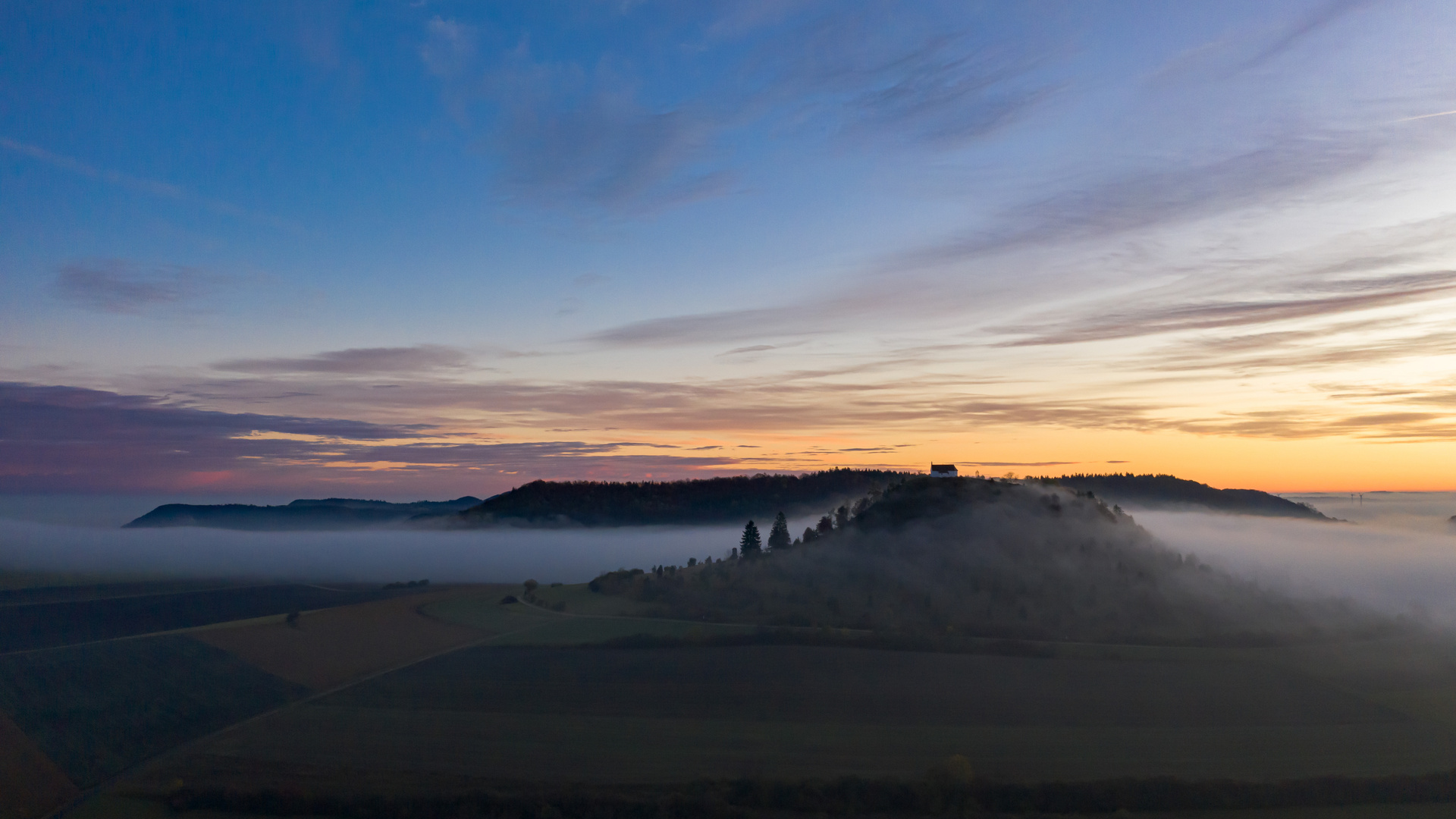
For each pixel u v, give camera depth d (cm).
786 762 7194
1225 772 7075
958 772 6825
